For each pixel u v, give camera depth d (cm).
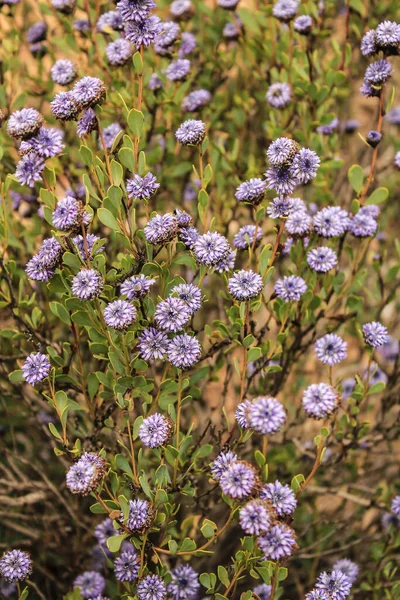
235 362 75
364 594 89
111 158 77
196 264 75
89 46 99
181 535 81
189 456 79
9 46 94
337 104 108
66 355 82
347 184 105
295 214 77
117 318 71
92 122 74
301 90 91
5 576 75
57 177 92
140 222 97
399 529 87
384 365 107
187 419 95
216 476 71
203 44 103
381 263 94
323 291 84
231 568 78
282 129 93
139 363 74
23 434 102
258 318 108
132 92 87
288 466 93
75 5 92
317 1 95
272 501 69
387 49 79
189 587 76
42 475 89
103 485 74
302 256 81
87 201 73
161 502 73
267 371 80
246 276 73
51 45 98
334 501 101
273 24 95
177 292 72
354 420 82
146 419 72
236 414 72
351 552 94
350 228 82
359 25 102
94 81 74
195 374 78
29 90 96
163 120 93
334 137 93
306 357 99
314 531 94
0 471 97
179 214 75
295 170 72
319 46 100
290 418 99
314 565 91
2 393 87
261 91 101
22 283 82
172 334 73
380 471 101
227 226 92
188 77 91
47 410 93
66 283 74
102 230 91
